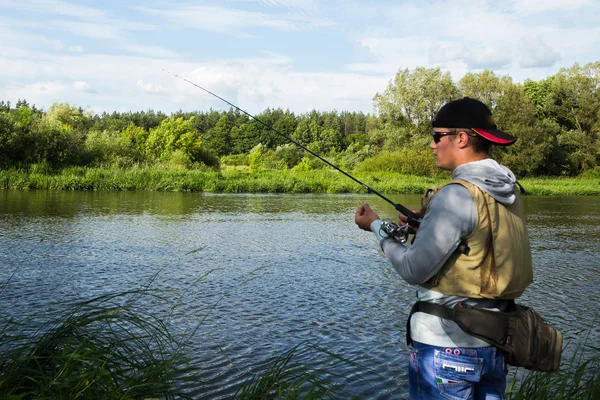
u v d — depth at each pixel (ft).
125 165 111.45
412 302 20.03
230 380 12.58
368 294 21.06
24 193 69.92
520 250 5.94
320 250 31.01
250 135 283.79
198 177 93.97
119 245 30.73
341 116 400.47
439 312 5.97
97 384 8.79
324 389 10.35
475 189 5.84
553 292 22.03
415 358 6.19
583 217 56.18
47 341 10.02
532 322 5.91
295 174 116.67
